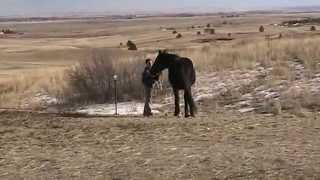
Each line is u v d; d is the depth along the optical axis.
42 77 37.59
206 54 35.72
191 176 10.45
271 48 34.06
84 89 28.88
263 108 20.91
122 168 11.25
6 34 196.25
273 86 24.66
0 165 12.01
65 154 12.86
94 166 11.55
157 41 103.75
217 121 16.86
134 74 28.19
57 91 30.41
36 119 19.19
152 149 12.89
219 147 12.80
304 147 12.46
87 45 105.25
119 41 115.31
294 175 10.21
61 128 16.70
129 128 16.08
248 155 11.75
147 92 21.03
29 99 30.34
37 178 10.86
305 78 25.48
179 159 11.71
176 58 19.62
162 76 27.28
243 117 17.91
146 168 11.14
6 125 17.91
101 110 24.41
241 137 14.02
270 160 11.25
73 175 10.94
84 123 17.52
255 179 10.09
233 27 162.75
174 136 14.53
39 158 12.49
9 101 30.12
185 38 106.38
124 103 26.22
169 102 25.16
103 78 28.56
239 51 34.75
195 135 14.55
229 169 10.75
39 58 73.88
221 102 23.66
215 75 29.20
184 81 19.25
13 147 13.98
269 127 15.38
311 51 31.23
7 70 56.84
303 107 20.28
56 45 109.56
